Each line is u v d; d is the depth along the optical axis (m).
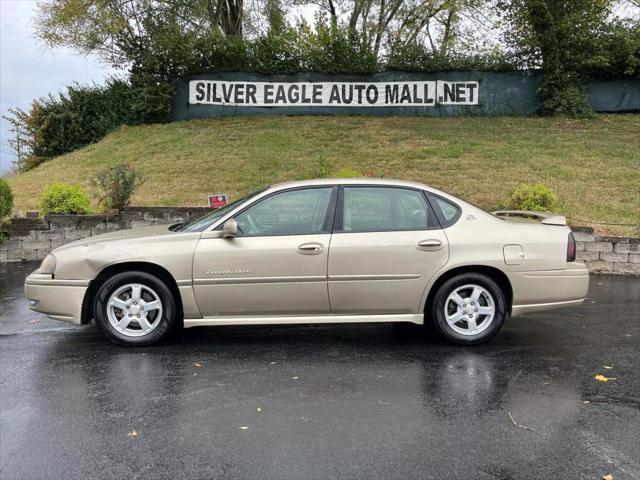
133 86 17.23
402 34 20.78
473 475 2.94
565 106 15.26
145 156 14.06
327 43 16.14
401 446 3.23
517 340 5.33
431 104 16.02
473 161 12.51
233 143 14.22
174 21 16.61
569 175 11.57
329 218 4.96
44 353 4.80
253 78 16.33
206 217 5.33
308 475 2.91
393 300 4.93
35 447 3.19
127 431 3.39
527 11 15.43
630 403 3.88
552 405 3.83
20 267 8.83
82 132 19.55
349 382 4.20
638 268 8.63
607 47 15.26
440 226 5.02
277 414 3.63
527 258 5.02
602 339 5.38
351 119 15.79
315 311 4.93
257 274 4.80
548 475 2.96
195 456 3.10
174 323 4.97
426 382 4.21
